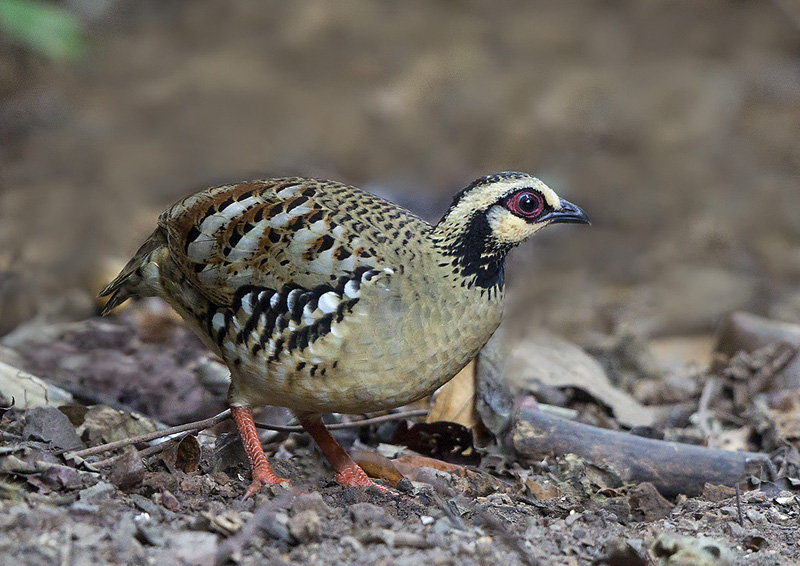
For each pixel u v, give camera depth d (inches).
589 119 964.6
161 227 330.0
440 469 352.2
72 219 719.7
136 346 493.0
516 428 371.6
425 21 1123.3
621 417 425.1
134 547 250.5
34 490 276.2
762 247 759.1
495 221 314.0
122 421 357.7
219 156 870.4
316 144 908.0
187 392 441.4
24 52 1007.6
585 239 774.5
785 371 448.8
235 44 1077.1
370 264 301.4
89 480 284.2
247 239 305.3
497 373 386.3
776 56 1077.1
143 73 1012.5
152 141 889.5
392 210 322.0
